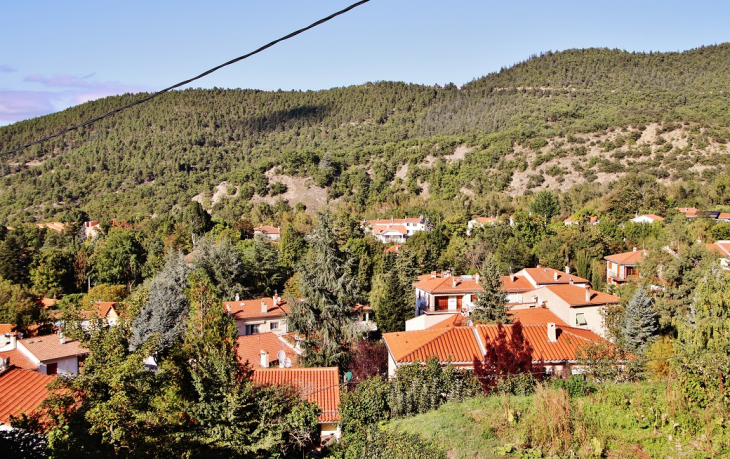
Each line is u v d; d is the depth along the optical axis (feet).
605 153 487.20
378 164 576.61
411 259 209.77
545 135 545.44
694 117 490.08
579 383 71.97
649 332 93.81
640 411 58.54
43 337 120.06
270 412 61.16
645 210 313.73
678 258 114.11
